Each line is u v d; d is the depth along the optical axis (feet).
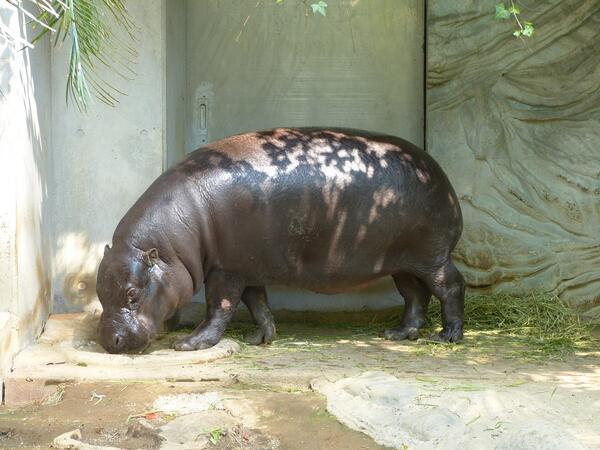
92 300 22.02
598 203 23.13
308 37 23.71
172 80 22.53
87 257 22.02
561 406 17.92
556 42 23.15
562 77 23.17
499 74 23.24
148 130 21.99
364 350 20.81
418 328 21.66
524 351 20.77
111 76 21.94
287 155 20.71
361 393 18.49
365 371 19.44
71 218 22.00
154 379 19.33
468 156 23.30
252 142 20.90
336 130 21.31
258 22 23.72
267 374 19.31
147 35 21.91
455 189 23.32
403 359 20.22
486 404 17.95
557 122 23.22
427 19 23.31
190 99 23.82
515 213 23.26
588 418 17.54
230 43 23.76
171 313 20.38
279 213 20.52
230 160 20.61
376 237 20.86
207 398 18.72
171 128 22.48
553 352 20.74
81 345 20.35
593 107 23.15
